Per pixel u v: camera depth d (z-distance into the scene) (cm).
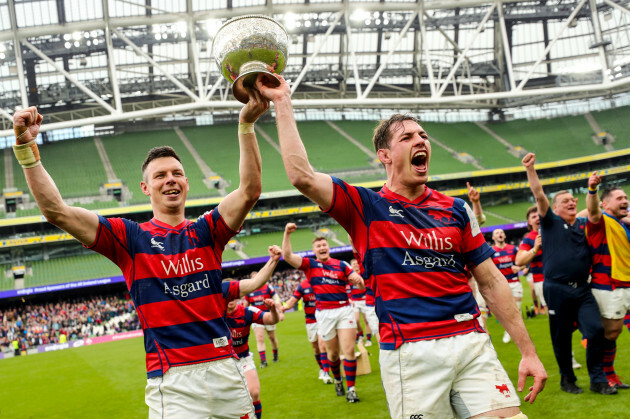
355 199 272
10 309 3173
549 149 4444
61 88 4019
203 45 3928
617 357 750
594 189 532
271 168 4072
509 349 916
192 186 3778
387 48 4456
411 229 265
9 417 894
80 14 3291
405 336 254
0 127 3962
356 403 683
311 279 740
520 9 4106
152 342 288
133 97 4300
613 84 3812
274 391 835
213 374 288
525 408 551
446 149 4509
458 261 272
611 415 492
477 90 4862
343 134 4575
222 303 310
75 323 2814
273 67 270
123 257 298
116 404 909
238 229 316
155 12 3494
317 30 3994
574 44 4588
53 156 4038
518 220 3962
